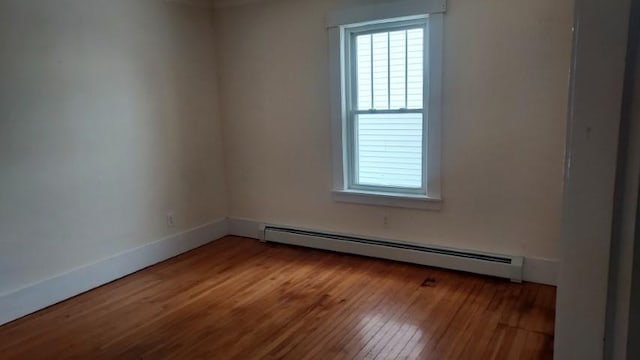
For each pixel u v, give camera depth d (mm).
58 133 3287
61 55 3268
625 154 444
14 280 3088
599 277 475
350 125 4082
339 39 3904
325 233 4305
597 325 486
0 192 2984
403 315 2990
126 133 3777
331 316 3014
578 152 466
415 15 3553
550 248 3359
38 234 3207
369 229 4109
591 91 450
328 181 4230
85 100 3447
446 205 3701
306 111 4215
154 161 4043
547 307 3027
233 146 4711
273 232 4562
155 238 4102
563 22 3088
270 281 3637
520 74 3271
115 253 3748
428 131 3656
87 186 3506
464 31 3404
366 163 4082
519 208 3428
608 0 431
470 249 3660
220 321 2998
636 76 430
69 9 3297
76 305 3289
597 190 461
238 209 4820
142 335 2852
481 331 2754
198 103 4457
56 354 2666
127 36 3730
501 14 3270
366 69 3930
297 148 4336
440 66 3521
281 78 4293
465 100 3484
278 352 2611
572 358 505
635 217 450
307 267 3916
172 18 4125
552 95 3193
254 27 4348
